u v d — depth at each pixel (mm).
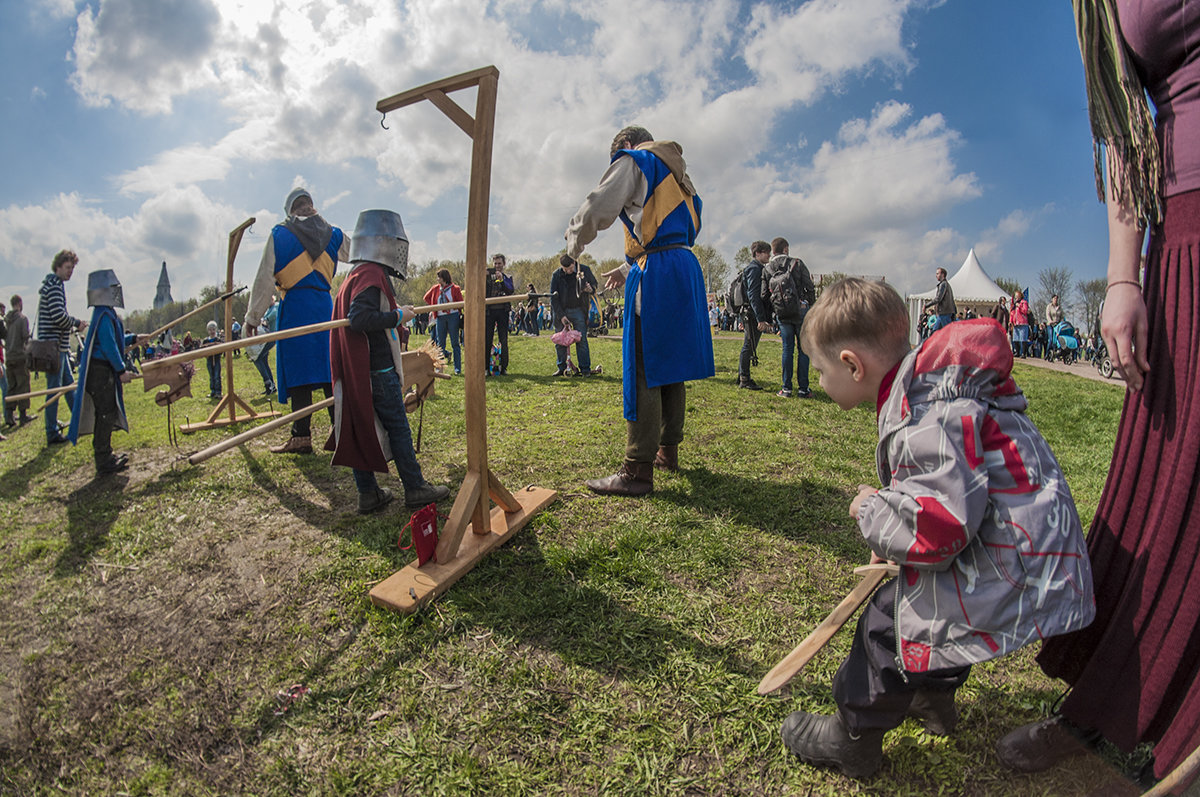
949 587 1291
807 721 1664
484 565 2656
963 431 1249
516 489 3525
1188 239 1254
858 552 2760
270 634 2234
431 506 2551
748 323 6934
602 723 1778
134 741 1753
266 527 3133
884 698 1450
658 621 2242
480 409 2689
